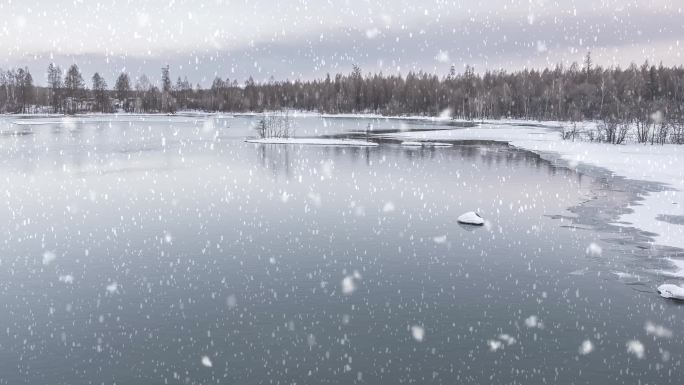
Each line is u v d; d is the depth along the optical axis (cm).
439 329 1320
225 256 1886
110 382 1086
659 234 2147
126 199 2875
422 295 1536
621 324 1346
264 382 1087
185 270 1742
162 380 1094
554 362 1163
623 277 1673
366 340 1264
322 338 1275
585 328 1323
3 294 1542
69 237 2122
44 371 1127
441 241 2078
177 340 1264
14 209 2612
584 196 2962
